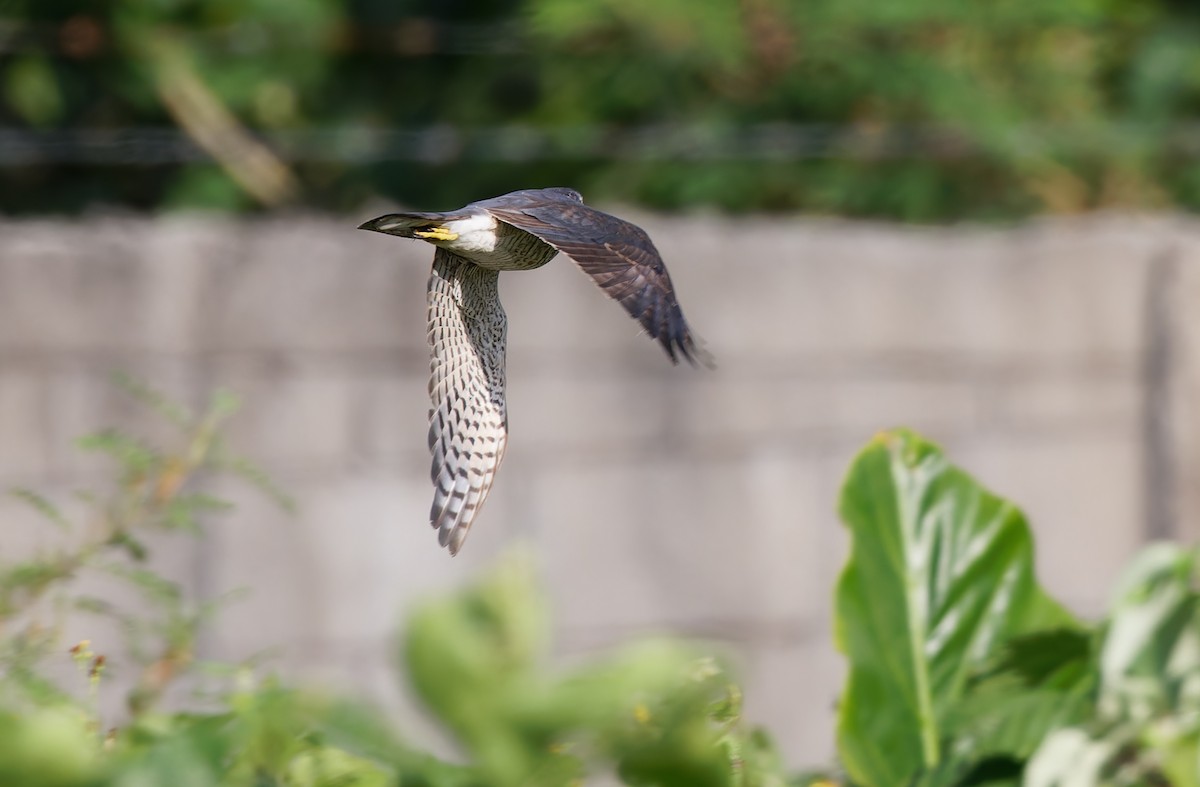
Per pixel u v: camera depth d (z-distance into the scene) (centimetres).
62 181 1533
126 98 1527
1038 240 1305
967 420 1298
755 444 1271
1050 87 1559
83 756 414
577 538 1250
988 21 1539
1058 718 687
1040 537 1303
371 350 1234
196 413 1205
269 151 1555
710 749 424
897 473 791
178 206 1532
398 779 468
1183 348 1296
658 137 1488
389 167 1564
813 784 745
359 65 1591
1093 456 1309
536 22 1487
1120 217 1529
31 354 1183
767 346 1273
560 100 1538
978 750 692
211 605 788
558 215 582
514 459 1240
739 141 1488
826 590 1284
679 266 1261
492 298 670
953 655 768
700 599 1266
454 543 657
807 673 1277
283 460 1216
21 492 819
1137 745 642
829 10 1504
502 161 1534
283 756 475
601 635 1249
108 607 771
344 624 1222
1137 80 1622
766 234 1280
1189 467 1297
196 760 451
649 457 1259
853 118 1528
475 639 347
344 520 1224
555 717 349
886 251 1287
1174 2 1661
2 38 1476
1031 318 1303
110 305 1197
